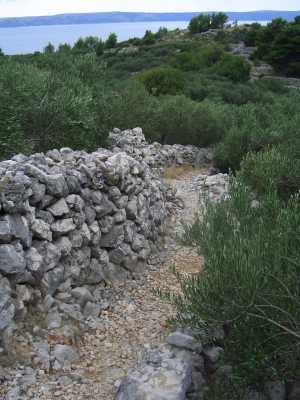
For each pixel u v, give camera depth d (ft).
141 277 25.34
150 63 187.42
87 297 20.74
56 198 20.42
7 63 40.70
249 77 169.27
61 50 61.52
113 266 24.38
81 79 53.67
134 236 26.61
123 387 14.49
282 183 32.48
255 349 14.03
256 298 14.01
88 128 40.60
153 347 18.30
